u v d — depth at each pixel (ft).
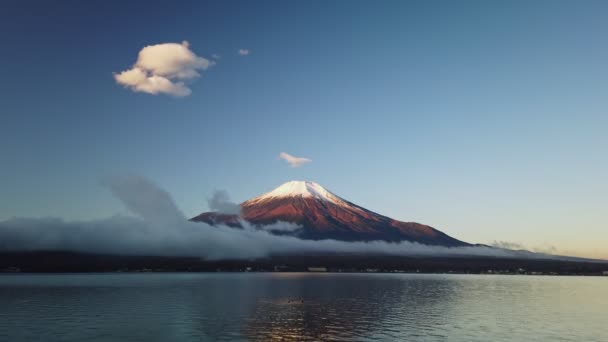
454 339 227.40
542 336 237.04
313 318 294.66
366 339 226.58
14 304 370.94
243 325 265.13
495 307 364.79
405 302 402.72
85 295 463.83
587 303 404.98
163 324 266.77
